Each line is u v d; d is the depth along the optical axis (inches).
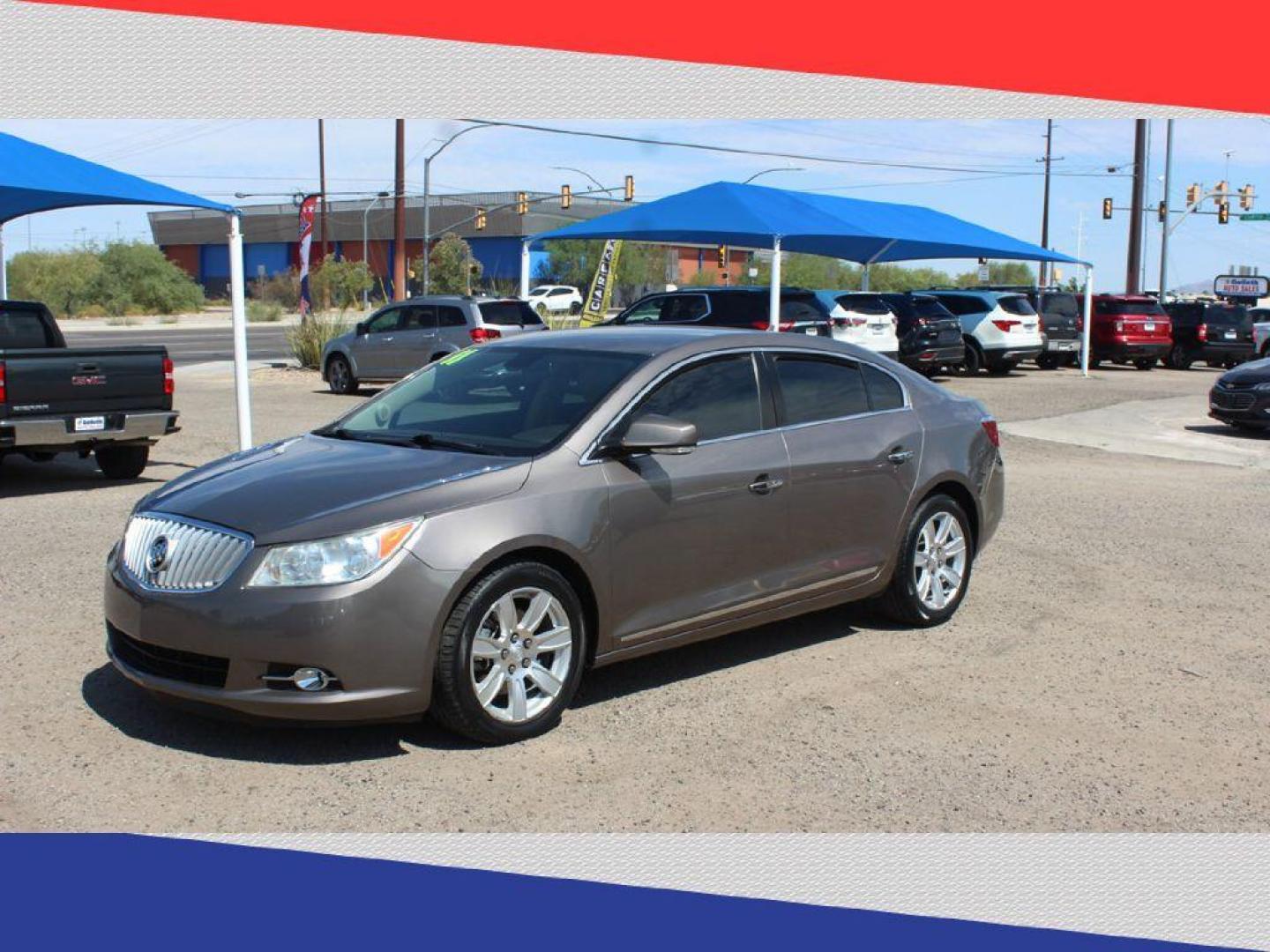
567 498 201.9
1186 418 751.1
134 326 2400.3
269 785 181.6
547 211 3595.0
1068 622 277.7
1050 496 451.5
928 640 261.6
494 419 220.7
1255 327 1236.5
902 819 176.1
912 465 258.8
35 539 347.6
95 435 438.6
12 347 469.4
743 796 181.6
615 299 3211.1
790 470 234.2
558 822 172.2
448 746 196.9
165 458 529.7
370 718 185.6
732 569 226.8
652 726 207.5
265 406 767.7
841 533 246.4
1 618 264.1
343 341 867.4
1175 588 312.5
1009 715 216.8
